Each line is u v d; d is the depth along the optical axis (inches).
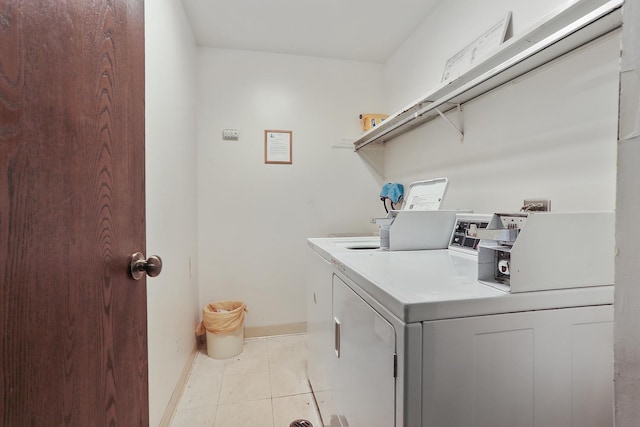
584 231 30.7
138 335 31.8
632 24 14.7
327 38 94.7
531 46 40.6
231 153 100.2
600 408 30.6
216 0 77.2
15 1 16.1
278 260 104.4
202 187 98.2
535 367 28.9
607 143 40.4
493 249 32.1
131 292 30.3
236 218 101.2
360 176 110.5
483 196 62.8
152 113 55.7
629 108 14.7
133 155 31.0
